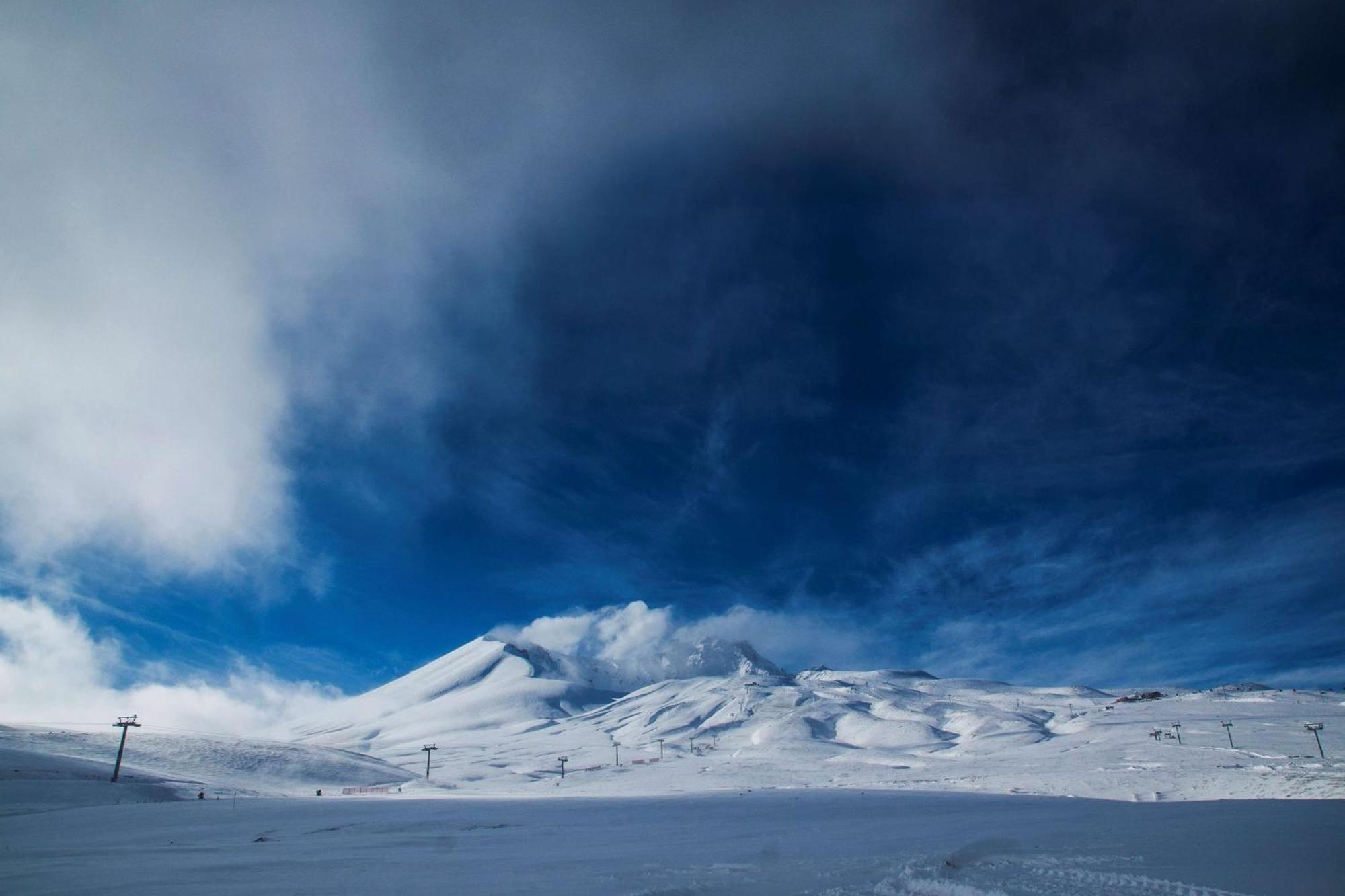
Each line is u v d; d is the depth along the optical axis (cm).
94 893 1902
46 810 5966
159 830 4191
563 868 2188
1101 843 2159
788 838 2973
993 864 1772
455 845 3134
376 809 5919
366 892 1823
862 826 3462
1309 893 1286
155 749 11650
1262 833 2206
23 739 10656
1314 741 12562
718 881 1736
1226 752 10381
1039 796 5872
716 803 5812
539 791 9906
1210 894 1311
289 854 2872
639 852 2591
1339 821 2505
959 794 6275
